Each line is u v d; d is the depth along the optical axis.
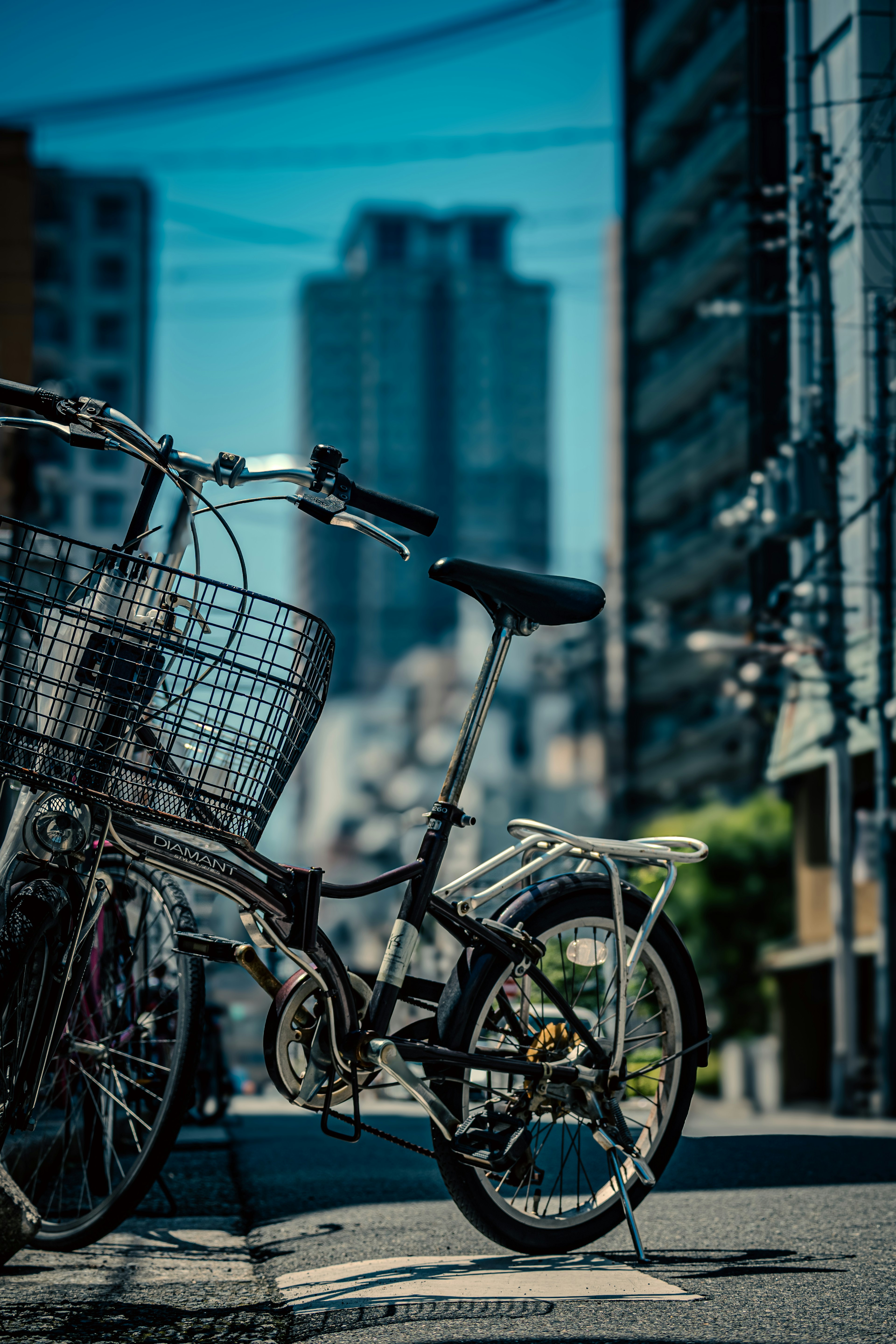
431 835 3.65
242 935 4.05
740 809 39.53
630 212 61.62
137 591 3.29
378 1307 3.17
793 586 20.33
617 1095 3.78
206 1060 8.73
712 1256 3.70
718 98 54.53
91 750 3.17
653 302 59.31
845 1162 5.69
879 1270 3.48
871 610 22.36
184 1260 3.88
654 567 57.50
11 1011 3.27
